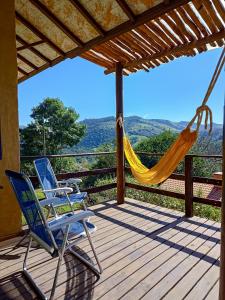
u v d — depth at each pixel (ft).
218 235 9.78
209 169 17.94
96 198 19.02
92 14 9.58
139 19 9.02
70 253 8.44
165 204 15.31
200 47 10.75
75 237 6.63
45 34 11.30
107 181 21.15
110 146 43.96
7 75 9.23
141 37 10.77
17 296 6.35
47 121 84.23
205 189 17.71
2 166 9.17
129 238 9.59
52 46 11.96
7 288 6.65
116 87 13.70
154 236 9.75
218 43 10.03
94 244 9.09
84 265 7.70
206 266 7.58
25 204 6.37
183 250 8.59
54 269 7.49
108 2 8.89
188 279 6.94
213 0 7.70
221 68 6.98
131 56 12.64
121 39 11.16
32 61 13.79
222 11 8.15
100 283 6.79
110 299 6.16
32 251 8.63
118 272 7.30
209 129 7.63
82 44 11.34
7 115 9.29
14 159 9.49
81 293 6.39
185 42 10.48
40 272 7.34
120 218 11.80
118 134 13.94
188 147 9.27
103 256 8.22
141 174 11.51
